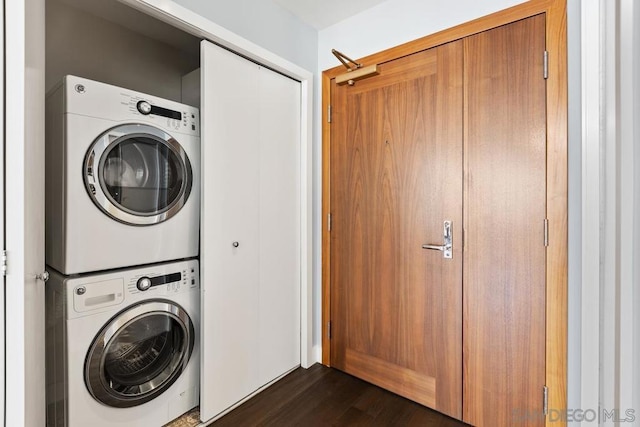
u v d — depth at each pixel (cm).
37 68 107
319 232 237
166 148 166
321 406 185
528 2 148
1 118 91
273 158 208
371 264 209
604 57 89
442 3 175
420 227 187
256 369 197
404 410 182
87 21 206
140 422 153
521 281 153
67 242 133
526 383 152
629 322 74
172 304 165
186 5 154
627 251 74
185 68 259
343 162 223
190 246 177
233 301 182
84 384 135
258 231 198
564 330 141
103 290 141
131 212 151
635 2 72
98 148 140
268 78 203
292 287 224
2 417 91
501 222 159
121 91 148
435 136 180
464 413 171
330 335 232
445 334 178
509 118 155
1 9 90
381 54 201
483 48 162
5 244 91
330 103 230
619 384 77
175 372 166
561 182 141
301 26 222
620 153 78
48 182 145
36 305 109
